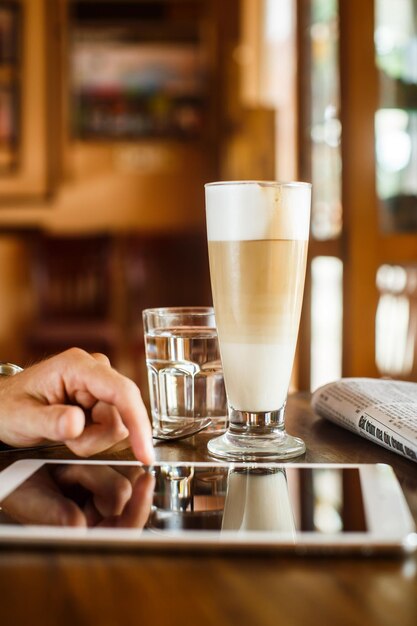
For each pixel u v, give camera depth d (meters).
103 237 4.44
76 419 0.85
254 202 0.87
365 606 0.62
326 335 2.69
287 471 0.83
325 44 2.67
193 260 4.69
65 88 4.74
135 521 0.72
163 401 0.98
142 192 4.83
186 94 4.79
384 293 2.54
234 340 0.90
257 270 0.88
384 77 2.51
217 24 4.76
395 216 2.55
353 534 0.69
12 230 4.68
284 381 0.91
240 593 0.64
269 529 0.70
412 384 1.06
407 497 0.78
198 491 0.78
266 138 4.62
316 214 2.78
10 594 0.64
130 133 4.79
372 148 2.51
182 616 0.61
